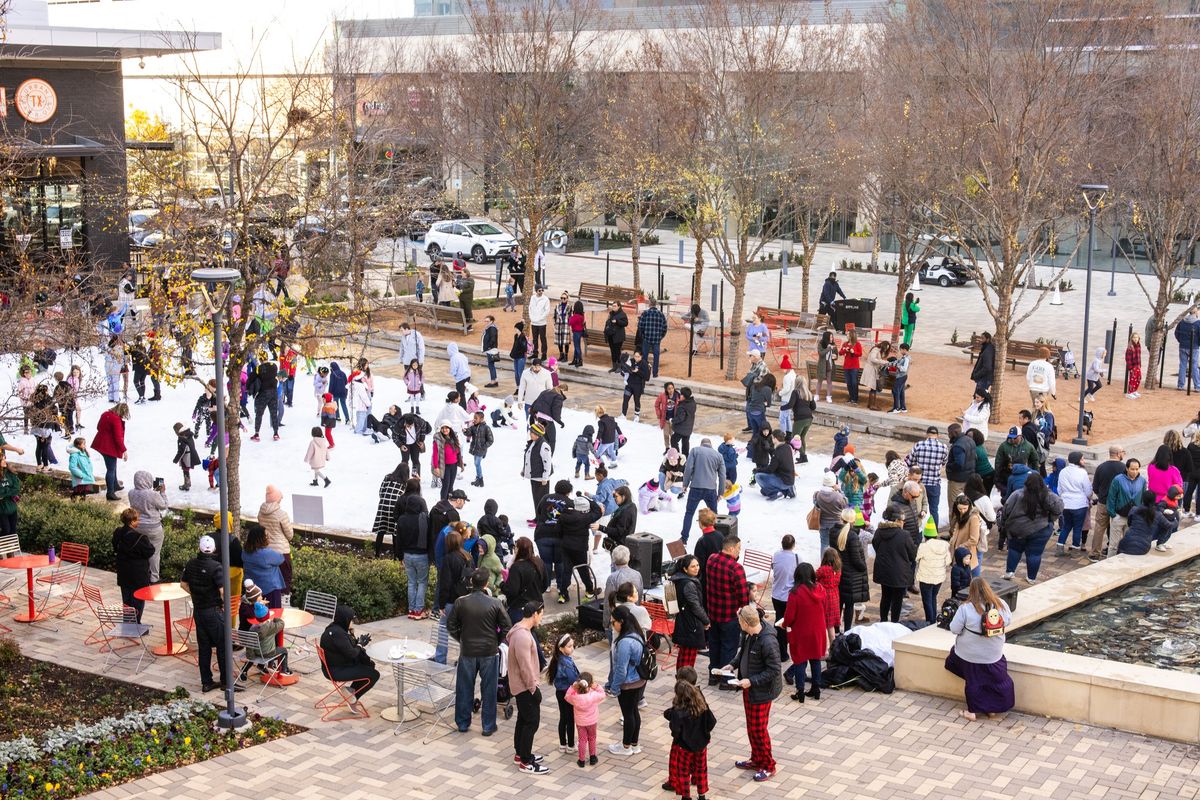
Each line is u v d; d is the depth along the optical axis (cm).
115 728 1405
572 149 4031
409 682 1491
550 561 1886
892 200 3738
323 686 1565
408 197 2736
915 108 3362
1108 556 2106
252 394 2842
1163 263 3306
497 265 5122
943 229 3397
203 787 1291
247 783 1301
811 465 2678
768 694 1324
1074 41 2909
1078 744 1414
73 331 1952
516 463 2686
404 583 1912
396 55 4675
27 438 2817
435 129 3997
